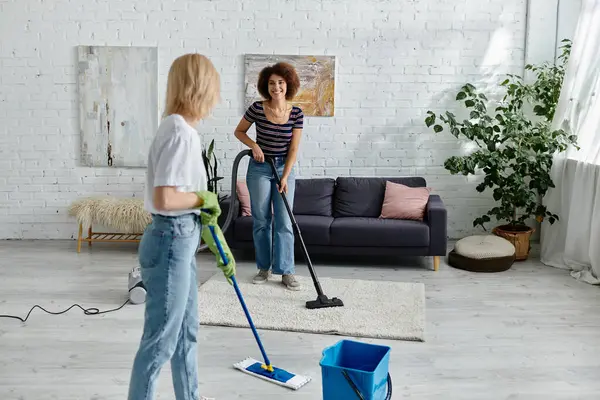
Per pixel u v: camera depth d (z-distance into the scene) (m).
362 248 4.96
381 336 3.51
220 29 5.71
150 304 2.23
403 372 3.06
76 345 3.38
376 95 5.80
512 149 5.32
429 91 5.80
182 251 2.21
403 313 3.88
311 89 5.77
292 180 4.38
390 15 5.71
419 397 2.80
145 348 2.23
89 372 3.04
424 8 5.71
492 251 4.93
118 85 5.75
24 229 5.96
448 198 5.92
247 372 3.03
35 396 2.79
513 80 5.77
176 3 5.69
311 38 5.72
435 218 4.90
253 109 4.28
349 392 2.40
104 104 5.78
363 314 3.86
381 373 2.46
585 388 2.90
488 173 5.36
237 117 5.81
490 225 5.94
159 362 2.24
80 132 5.83
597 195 4.65
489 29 5.73
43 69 5.76
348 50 5.73
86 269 4.95
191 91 2.20
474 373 3.05
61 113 5.82
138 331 3.60
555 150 5.20
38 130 5.84
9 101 5.80
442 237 4.90
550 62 5.70
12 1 5.68
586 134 5.02
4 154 5.87
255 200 4.37
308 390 2.87
